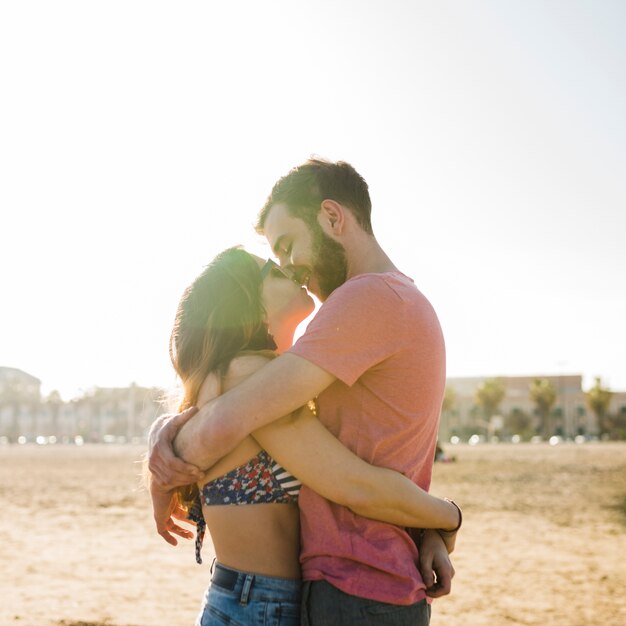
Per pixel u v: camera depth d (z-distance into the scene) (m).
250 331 2.13
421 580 2.01
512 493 19.20
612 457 42.47
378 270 2.23
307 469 1.95
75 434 129.75
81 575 8.25
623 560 9.34
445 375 2.19
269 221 2.27
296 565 2.03
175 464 2.01
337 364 1.95
